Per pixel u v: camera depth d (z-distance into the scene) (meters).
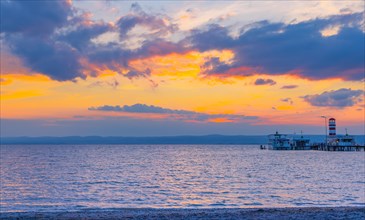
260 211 26.83
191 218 23.56
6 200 43.44
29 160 144.00
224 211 27.59
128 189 54.28
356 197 43.22
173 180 67.94
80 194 48.78
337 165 108.50
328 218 23.00
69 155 190.88
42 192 51.16
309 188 53.00
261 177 72.12
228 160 143.38
